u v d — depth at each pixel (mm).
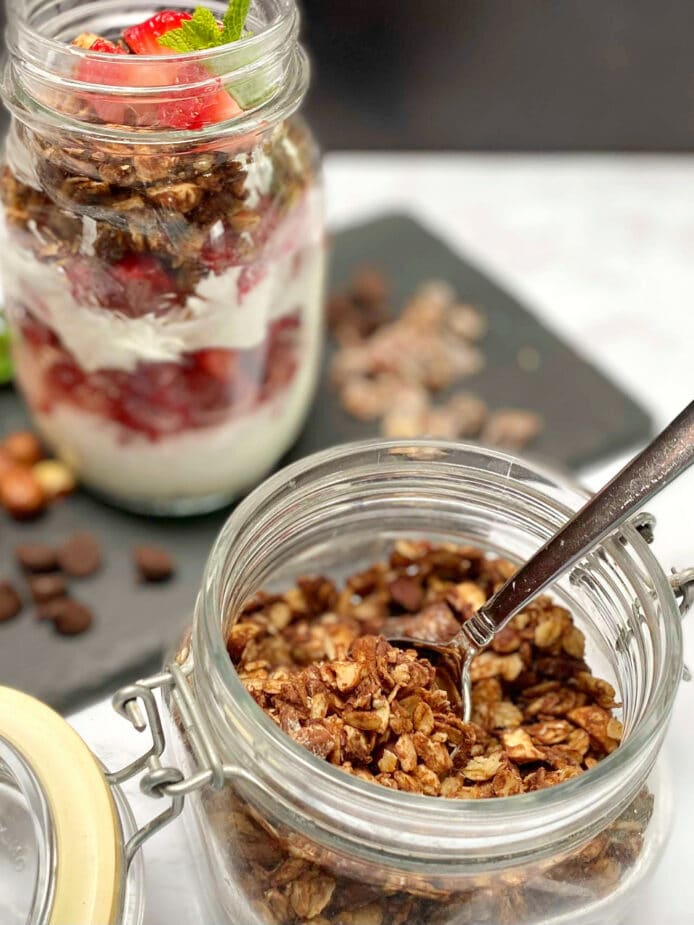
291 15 379
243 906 326
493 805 290
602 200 577
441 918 311
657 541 413
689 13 660
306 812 301
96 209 382
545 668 351
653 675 310
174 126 373
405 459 340
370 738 323
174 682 320
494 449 339
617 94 683
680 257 553
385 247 556
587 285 542
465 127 694
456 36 675
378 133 695
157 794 310
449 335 520
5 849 316
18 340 430
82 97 368
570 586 346
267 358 426
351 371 508
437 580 369
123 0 406
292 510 336
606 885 320
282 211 402
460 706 345
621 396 497
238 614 341
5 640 425
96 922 301
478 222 568
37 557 439
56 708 413
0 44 629
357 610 369
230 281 396
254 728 300
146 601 438
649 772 319
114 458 441
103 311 400
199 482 447
